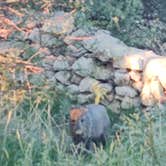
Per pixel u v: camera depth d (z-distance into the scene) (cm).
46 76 1781
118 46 1822
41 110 1564
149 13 2197
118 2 2017
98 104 1694
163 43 2078
